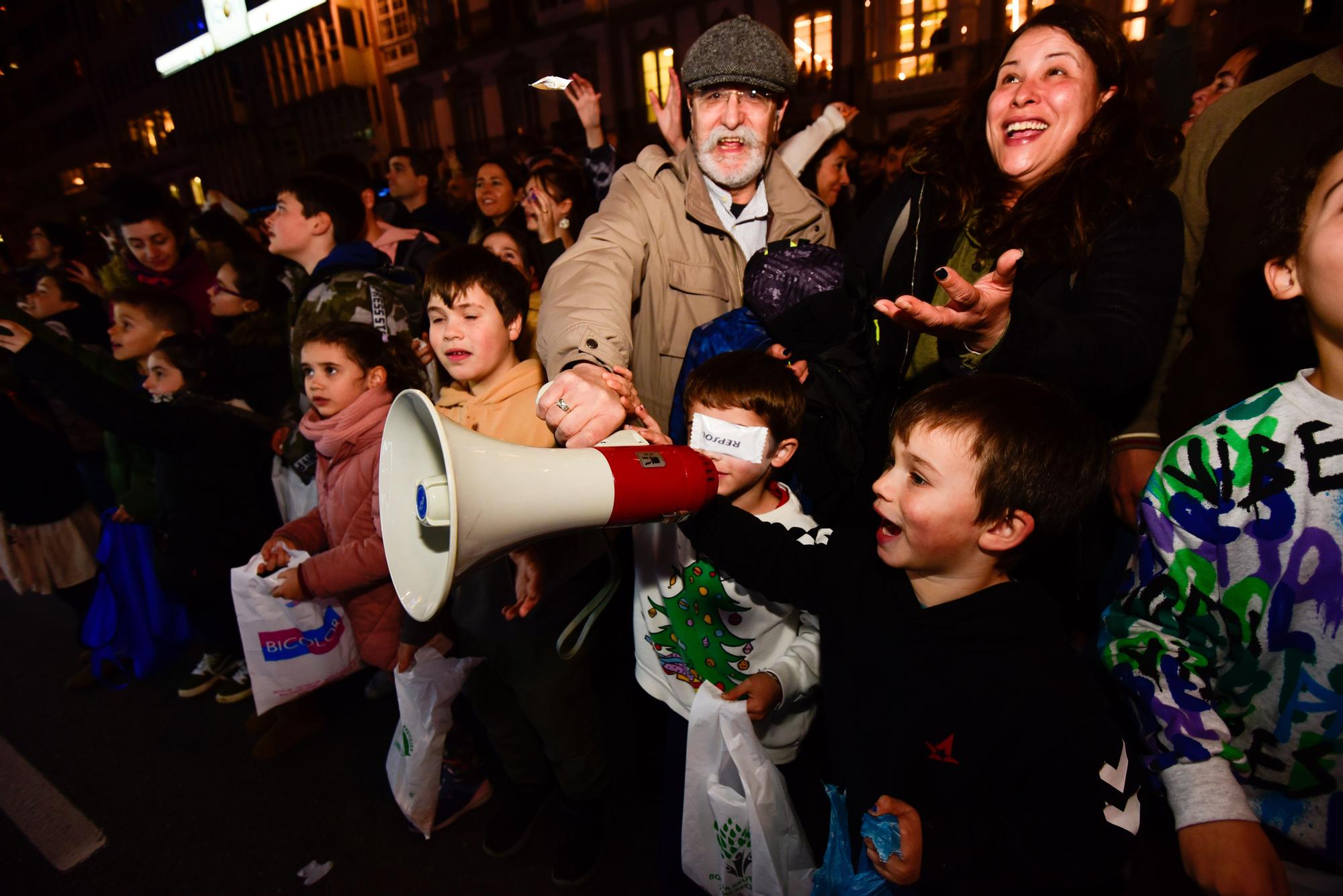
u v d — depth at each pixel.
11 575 2.74
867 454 1.51
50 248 5.37
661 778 1.98
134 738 2.43
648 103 15.39
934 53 11.59
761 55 1.55
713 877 1.26
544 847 1.86
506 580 1.54
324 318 2.17
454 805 1.95
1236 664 0.90
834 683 1.11
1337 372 0.78
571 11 15.38
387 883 1.80
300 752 2.30
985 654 0.94
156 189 3.71
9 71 29.75
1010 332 0.96
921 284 1.46
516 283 1.65
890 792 1.02
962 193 1.38
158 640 2.78
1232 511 0.85
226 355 2.44
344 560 1.78
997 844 0.89
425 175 4.86
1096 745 0.86
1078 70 1.22
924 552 0.97
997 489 0.91
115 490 3.03
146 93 24.86
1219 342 1.29
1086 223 1.16
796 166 2.52
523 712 1.78
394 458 1.06
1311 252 0.75
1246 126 1.25
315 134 21.11
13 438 2.68
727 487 1.24
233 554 2.39
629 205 1.69
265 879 1.84
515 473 0.87
